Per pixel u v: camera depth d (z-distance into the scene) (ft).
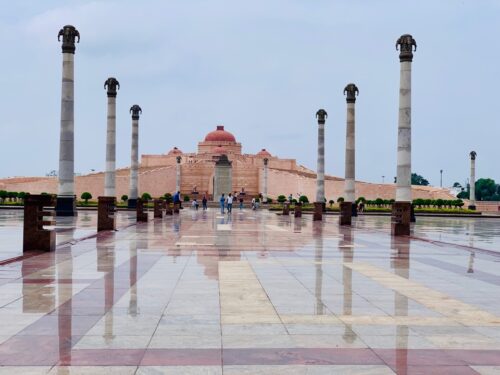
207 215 183.83
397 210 97.30
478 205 339.98
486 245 80.74
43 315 32.42
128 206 235.81
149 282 44.11
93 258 59.52
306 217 182.91
